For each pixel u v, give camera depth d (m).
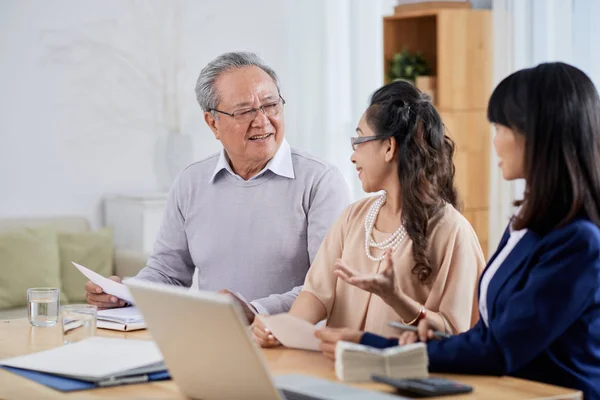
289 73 7.37
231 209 3.42
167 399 2.02
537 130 2.09
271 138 3.36
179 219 3.53
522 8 5.51
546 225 2.11
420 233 2.57
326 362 2.32
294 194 3.38
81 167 6.48
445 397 1.92
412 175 2.58
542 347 2.05
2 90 6.20
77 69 6.44
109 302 3.08
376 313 2.63
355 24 6.96
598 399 2.09
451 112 5.93
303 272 3.39
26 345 2.62
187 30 6.83
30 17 6.27
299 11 7.32
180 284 3.58
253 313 2.88
